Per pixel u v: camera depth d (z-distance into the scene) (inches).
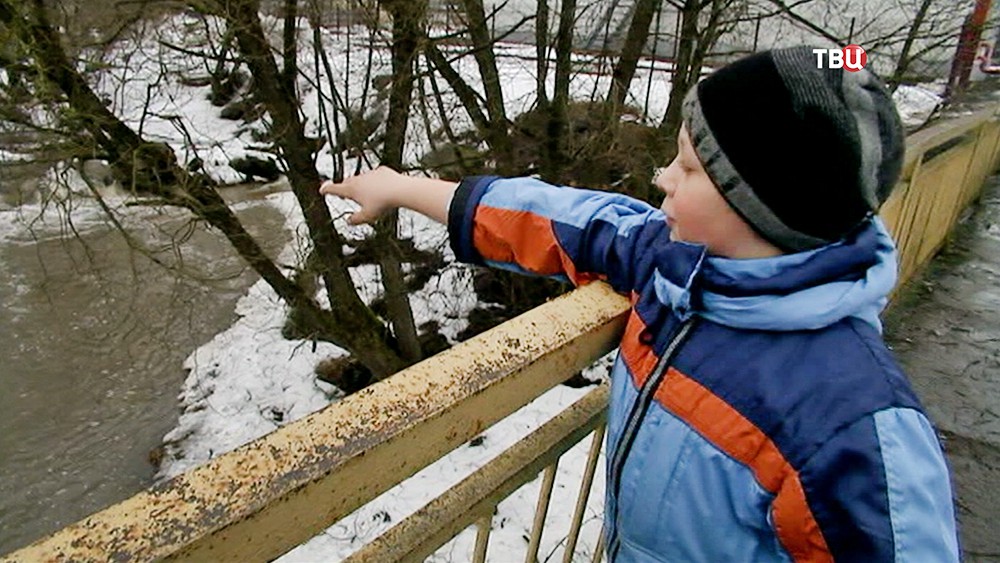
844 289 30.9
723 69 32.7
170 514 22.3
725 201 32.4
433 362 31.0
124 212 243.9
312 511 24.9
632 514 36.1
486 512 38.3
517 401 33.3
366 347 231.1
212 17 160.1
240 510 22.7
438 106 208.4
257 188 458.9
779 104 30.0
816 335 31.2
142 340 300.4
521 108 241.3
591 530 142.4
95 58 159.2
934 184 125.8
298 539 25.0
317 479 24.3
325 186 55.1
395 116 188.4
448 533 36.3
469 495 37.1
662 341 35.7
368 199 51.4
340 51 192.7
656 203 212.5
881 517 26.8
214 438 257.0
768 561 32.1
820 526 28.3
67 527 21.5
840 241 32.4
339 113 197.6
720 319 33.1
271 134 189.3
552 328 36.0
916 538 26.6
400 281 231.6
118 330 303.1
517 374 32.1
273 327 309.4
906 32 218.2
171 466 246.5
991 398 105.9
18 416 264.7
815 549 29.0
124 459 250.2
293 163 193.8
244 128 295.9
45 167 177.8
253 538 23.4
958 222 172.7
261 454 24.7
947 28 223.1
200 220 186.7
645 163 212.4
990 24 226.7
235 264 352.2
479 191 46.8
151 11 154.2
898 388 29.0
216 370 287.9
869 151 30.1
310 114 255.1
